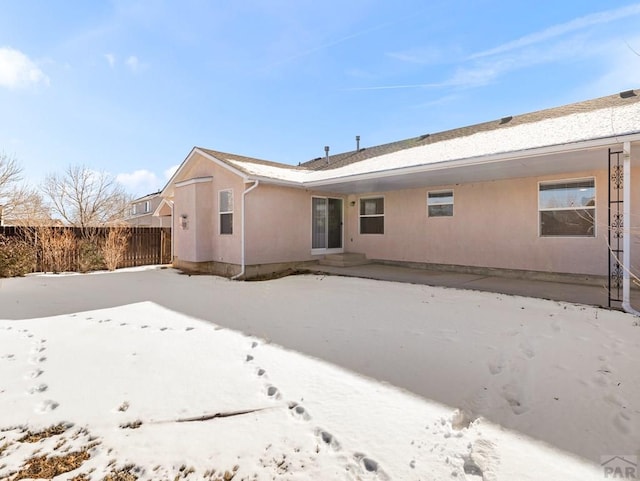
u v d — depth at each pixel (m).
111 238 11.87
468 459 2.02
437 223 10.40
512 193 8.90
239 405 2.67
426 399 2.72
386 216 11.70
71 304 6.22
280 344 4.01
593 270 7.68
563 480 1.83
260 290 7.63
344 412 2.54
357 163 11.38
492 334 4.29
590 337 4.12
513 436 2.25
